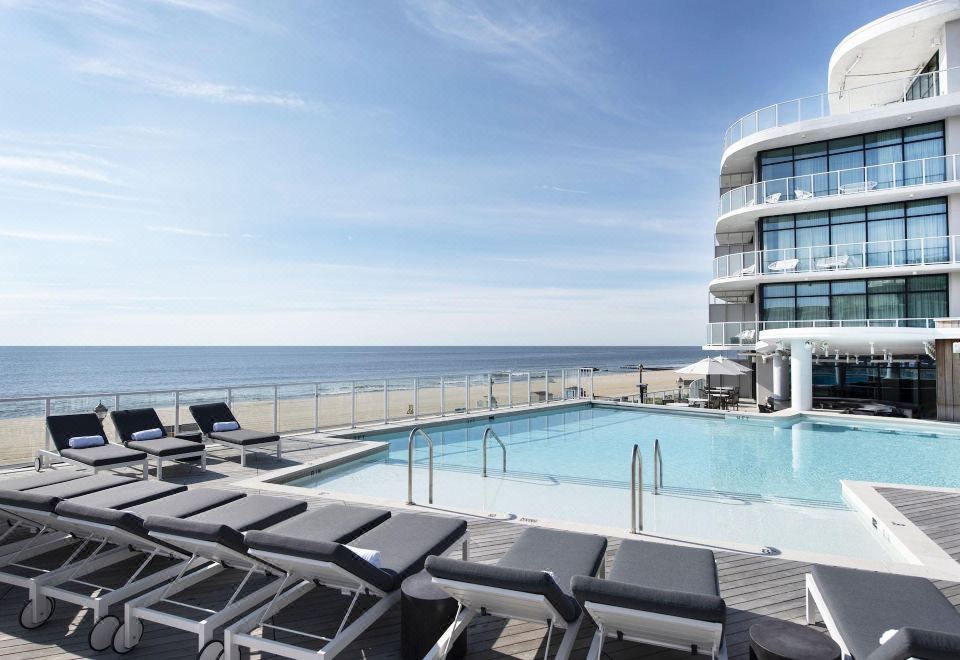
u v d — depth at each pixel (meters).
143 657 3.47
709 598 2.69
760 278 20.42
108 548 5.05
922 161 18.06
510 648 3.60
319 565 3.26
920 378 19.64
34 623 3.81
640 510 5.78
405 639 3.37
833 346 18.86
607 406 18.56
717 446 12.75
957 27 17.41
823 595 3.38
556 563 3.78
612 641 3.67
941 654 2.02
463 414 15.25
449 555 4.95
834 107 23.42
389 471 9.49
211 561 4.72
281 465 8.91
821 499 7.98
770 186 20.64
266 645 3.24
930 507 6.65
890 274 18.67
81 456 7.51
